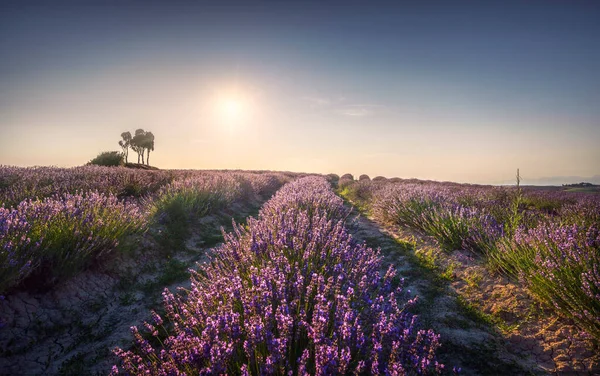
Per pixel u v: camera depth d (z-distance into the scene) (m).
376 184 20.47
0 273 3.33
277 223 5.13
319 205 8.12
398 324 2.67
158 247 6.29
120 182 11.39
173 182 11.49
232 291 2.72
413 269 5.32
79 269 4.41
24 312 3.55
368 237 7.54
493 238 5.53
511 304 3.87
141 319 3.86
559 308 3.35
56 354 3.16
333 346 2.08
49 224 4.61
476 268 5.04
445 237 6.46
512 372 2.81
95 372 2.92
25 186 8.49
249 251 3.88
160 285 4.89
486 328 3.52
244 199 14.45
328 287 2.87
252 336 2.10
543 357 2.99
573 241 3.95
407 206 8.93
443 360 2.98
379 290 3.33
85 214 5.21
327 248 4.28
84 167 16.30
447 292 4.41
